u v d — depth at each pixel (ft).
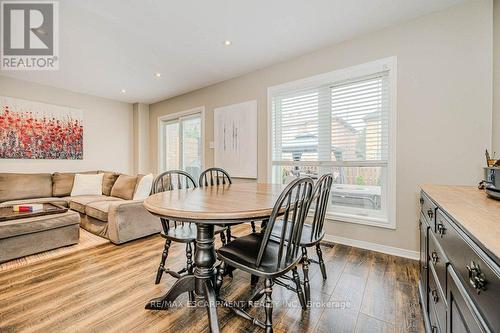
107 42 8.78
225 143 12.81
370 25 7.73
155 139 17.58
